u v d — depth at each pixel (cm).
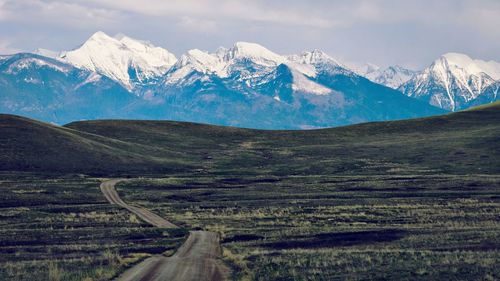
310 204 13438
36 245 8488
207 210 13038
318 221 10631
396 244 7606
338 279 5225
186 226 10612
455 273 5197
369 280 5131
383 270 5553
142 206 14075
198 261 6656
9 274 5647
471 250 6694
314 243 8100
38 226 10619
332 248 7581
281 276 5503
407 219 10456
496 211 11106
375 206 12606
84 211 12912
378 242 7956
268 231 9544
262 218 11438
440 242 7469
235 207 13450
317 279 5244
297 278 5338
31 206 13812
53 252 7694
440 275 5153
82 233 9638
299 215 11562
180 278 5469
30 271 5894
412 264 5781
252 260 6588
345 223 10288
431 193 14912
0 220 11419
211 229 10138
